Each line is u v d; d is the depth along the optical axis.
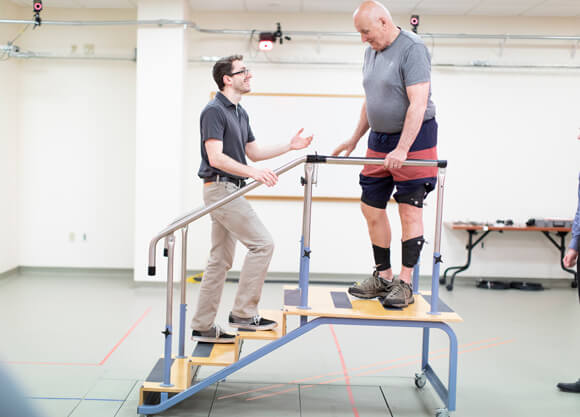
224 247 3.03
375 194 2.79
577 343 4.13
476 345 4.05
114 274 6.37
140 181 5.70
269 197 6.24
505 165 6.28
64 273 6.37
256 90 6.20
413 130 2.42
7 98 6.00
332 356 3.73
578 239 3.16
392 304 2.67
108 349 3.76
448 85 6.23
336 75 6.20
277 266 6.30
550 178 6.29
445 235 6.34
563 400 3.04
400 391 3.13
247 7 5.95
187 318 4.62
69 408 2.79
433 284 2.62
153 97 5.65
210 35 6.16
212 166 2.85
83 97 6.23
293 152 6.22
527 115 6.25
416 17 5.79
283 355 3.73
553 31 6.18
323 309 2.65
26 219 6.34
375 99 2.58
